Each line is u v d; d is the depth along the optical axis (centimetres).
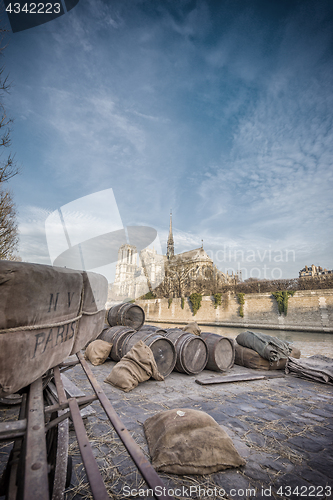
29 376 104
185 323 4244
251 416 383
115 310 820
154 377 550
